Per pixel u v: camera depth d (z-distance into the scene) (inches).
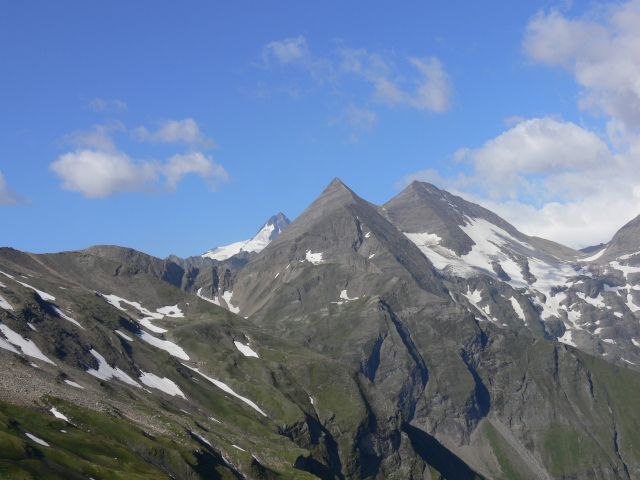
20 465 3671.3
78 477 3885.3
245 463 6151.6
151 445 5054.1
